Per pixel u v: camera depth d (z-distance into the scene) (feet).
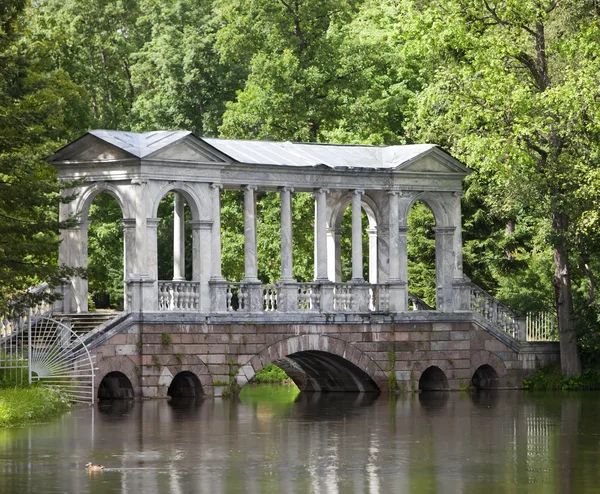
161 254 429.79
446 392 306.35
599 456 179.73
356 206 305.73
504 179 308.60
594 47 306.55
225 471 164.86
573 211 308.81
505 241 354.33
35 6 429.79
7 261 240.53
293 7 393.70
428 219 361.10
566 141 315.17
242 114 386.52
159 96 429.38
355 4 433.07
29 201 241.76
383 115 396.78
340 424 221.46
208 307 284.82
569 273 324.60
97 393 264.72
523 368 321.93
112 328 268.62
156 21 460.14
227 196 398.83
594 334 319.06
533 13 310.24
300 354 304.09
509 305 349.00
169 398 276.62
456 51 328.70
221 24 446.60
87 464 168.96
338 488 152.76
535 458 177.68
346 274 389.19
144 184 276.00
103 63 432.66
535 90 321.11
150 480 157.69
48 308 284.41
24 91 245.24
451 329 312.50
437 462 173.58
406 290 309.83
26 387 245.45
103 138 277.85
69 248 285.02
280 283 295.28
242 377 283.59
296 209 386.11
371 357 302.04
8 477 159.63
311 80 387.55
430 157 313.53
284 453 181.78
